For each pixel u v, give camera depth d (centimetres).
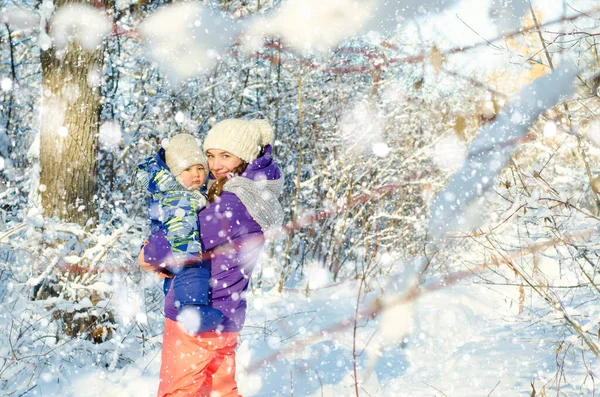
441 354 414
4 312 389
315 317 511
